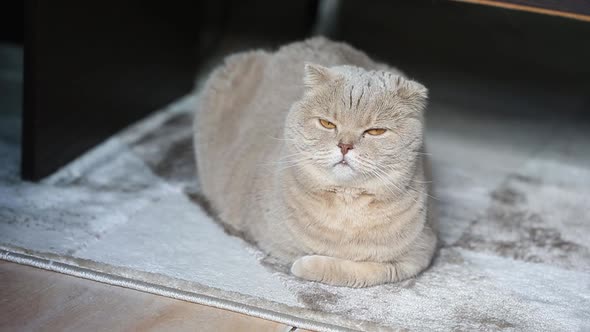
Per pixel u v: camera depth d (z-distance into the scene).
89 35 1.23
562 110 1.61
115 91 1.32
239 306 0.95
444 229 1.16
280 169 1.04
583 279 1.07
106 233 1.07
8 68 1.53
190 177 1.24
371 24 1.95
